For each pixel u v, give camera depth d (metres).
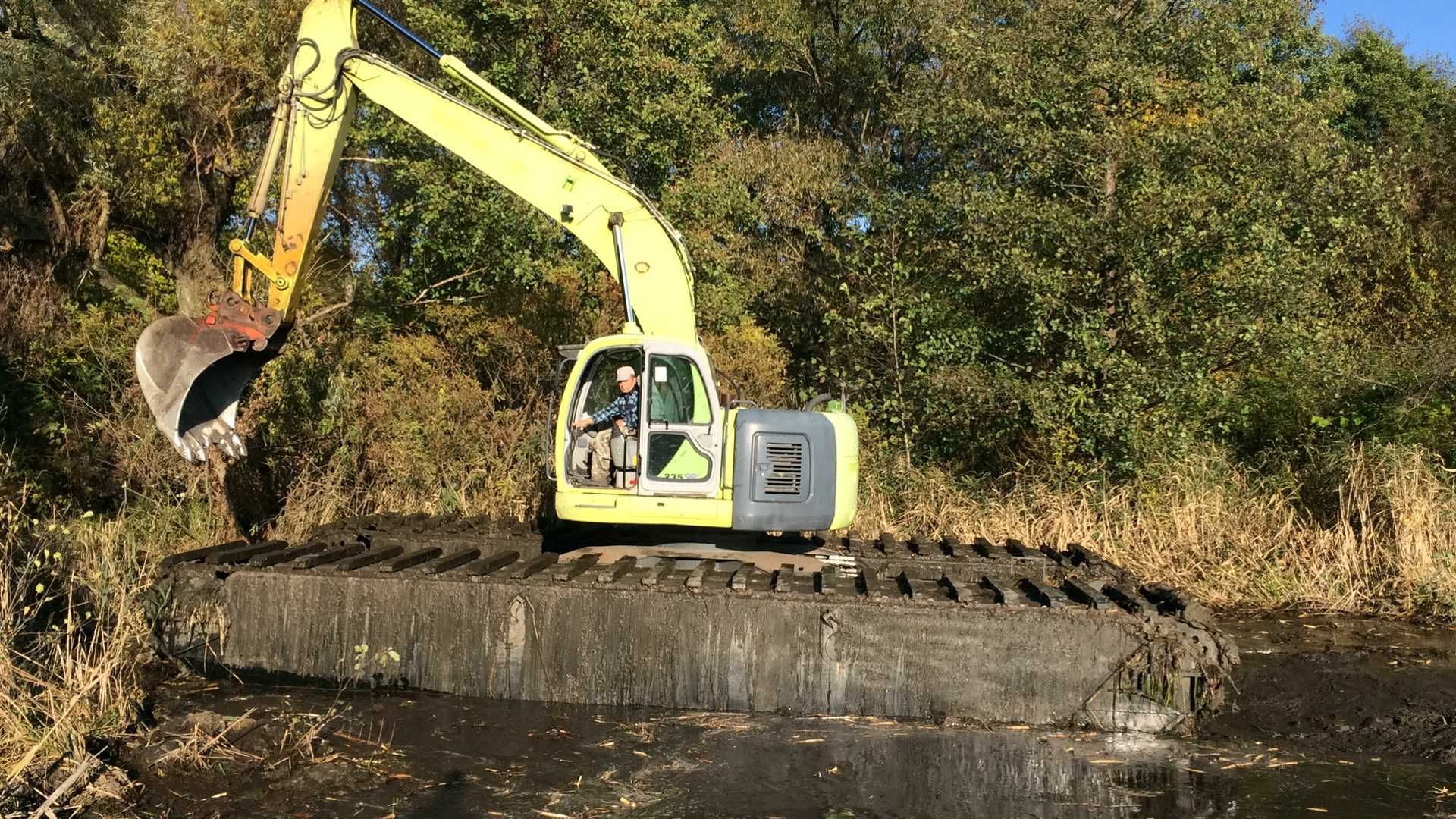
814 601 6.65
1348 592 9.41
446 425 11.40
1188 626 6.55
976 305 12.61
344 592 6.95
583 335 12.41
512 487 11.04
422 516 9.98
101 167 10.91
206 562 7.22
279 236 7.46
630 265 7.75
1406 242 13.30
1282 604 9.45
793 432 7.43
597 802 5.10
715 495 7.39
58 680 5.77
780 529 7.40
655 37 12.08
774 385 13.20
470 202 11.09
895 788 5.38
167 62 10.62
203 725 5.91
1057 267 11.51
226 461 10.23
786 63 18.94
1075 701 6.47
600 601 6.75
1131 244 11.02
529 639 6.79
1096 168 11.42
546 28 11.70
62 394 10.59
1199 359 11.19
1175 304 11.39
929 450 12.39
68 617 6.04
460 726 6.22
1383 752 6.02
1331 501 10.62
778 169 15.89
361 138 11.35
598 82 11.67
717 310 12.94
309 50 7.50
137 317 11.05
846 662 6.59
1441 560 9.35
